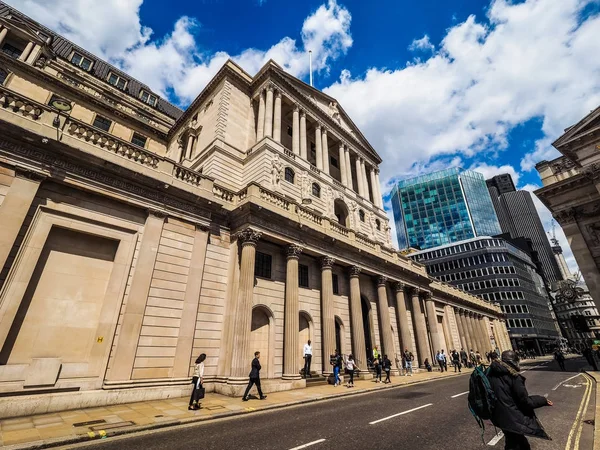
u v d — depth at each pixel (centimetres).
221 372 1445
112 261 1308
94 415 938
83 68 2978
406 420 891
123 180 1377
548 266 18238
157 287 1362
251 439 719
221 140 2484
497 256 7275
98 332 1180
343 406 1143
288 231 1878
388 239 3581
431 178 12469
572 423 841
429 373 2516
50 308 1112
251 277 1582
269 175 2341
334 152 3603
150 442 700
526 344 6750
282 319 1834
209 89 2959
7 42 2372
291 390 1513
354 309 2198
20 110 1181
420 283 3144
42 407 963
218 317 1559
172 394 1257
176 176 1611
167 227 1480
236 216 1770
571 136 2477
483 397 470
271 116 2675
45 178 1162
